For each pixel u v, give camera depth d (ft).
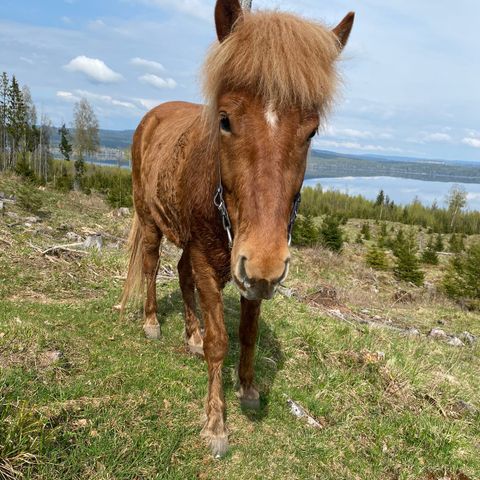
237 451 9.93
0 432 7.88
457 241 99.25
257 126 6.94
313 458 10.48
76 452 8.30
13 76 165.37
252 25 7.23
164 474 8.69
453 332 29.12
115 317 15.55
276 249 6.76
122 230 35.37
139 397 10.37
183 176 10.20
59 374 10.41
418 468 11.12
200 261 9.77
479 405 15.56
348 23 8.78
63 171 184.65
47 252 21.36
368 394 13.76
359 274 48.11
